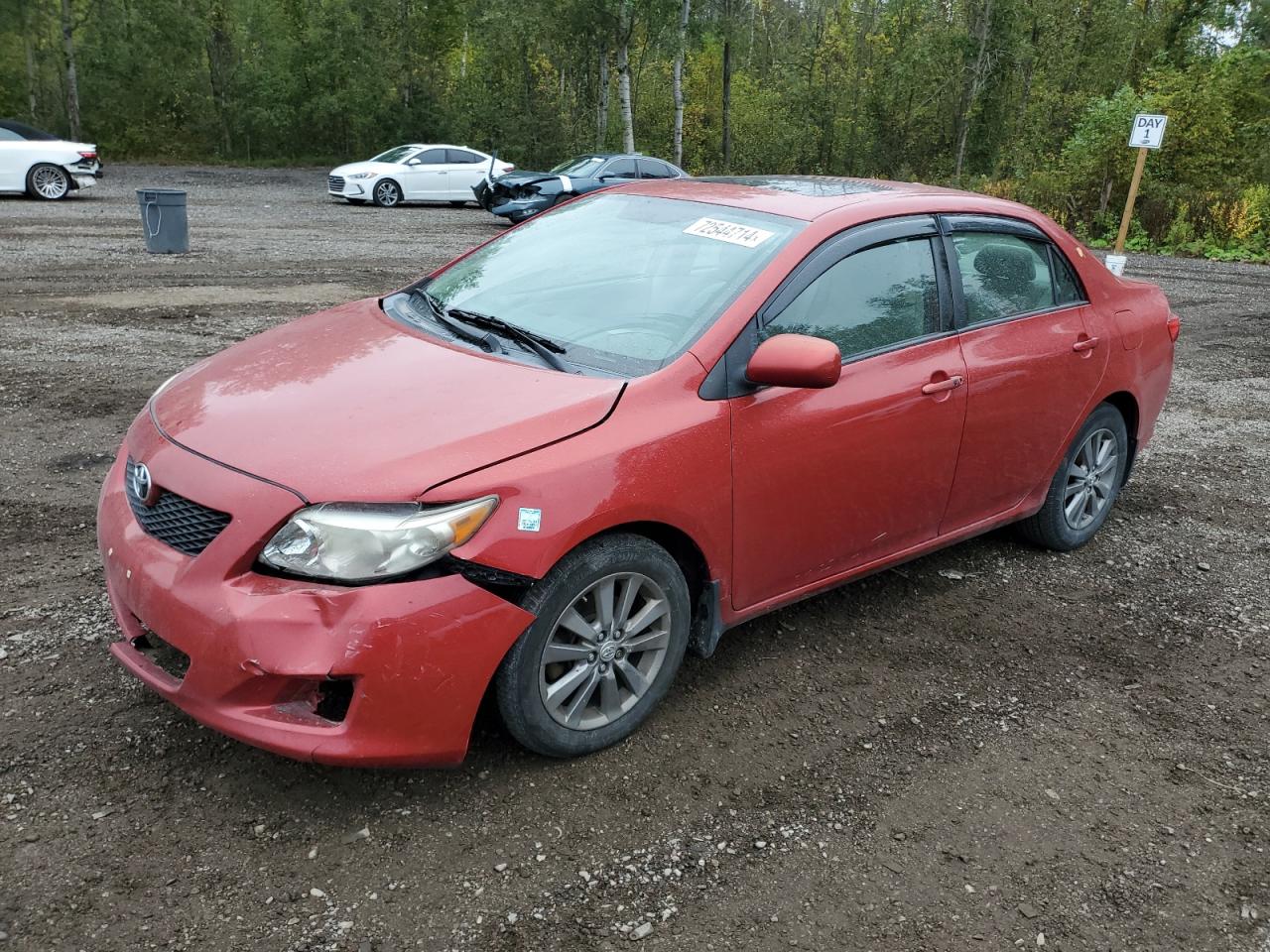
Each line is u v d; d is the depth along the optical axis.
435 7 37.75
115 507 2.98
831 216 3.61
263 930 2.33
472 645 2.60
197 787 2.79
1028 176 32.41
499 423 2.77
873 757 3.19
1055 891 2.67
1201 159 23.03
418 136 37.97
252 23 38.03
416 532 2.51
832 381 3.03
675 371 3.07
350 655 2.46
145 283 10.93
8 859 2.48
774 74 52.81
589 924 2.42
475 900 2.47
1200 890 2.71
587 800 2.86
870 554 3.83
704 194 3.99
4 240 13.53
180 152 37.44
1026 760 3.24
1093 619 4.29
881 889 2.62
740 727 3.29
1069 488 4.78
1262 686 3.83
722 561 3.22
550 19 34.62
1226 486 6.18
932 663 3.81
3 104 36.03
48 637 3.53
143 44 36.38
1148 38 39.88
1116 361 4.66
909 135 41.31
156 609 2.63
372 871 2.54
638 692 3.12
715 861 2.67
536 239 4.06
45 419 5.99
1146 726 3.50
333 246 15.03
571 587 2.80
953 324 3.93
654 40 33.78
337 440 2.70
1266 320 12.60
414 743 2.60
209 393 3.10
